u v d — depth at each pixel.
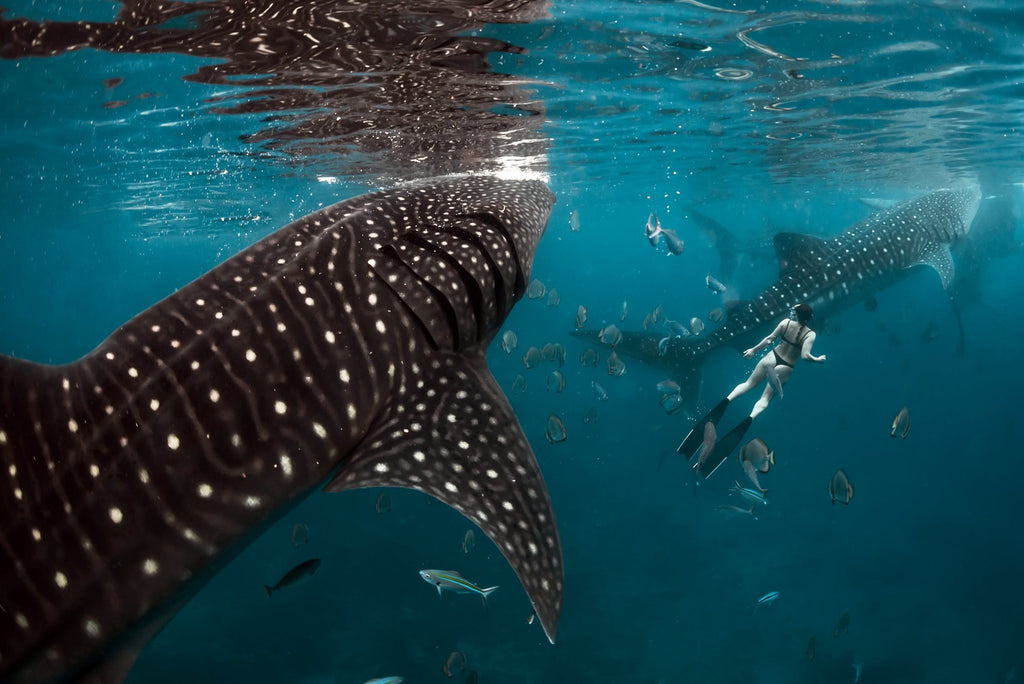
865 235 13.73
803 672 17.80
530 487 2.90
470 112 12.43
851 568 22.95
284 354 2.84
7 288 79.31
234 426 2.67
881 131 16.33
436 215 3.59
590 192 29.36
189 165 16.80
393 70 9.34
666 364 14.09
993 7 8.23
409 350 3.12
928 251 14.18
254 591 20.11
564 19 8.12
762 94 12.54
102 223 29.81
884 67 10.78
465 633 18.12
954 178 25.39
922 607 21.09
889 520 26.78
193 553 2.54
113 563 2.43
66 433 2.47
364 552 21.84
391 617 18.72
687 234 61.00
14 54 8.22
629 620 19.41
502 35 8.34
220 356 2.75
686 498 26.62
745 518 25.19
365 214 3.42
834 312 13.77
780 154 19.91
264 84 9.80
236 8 6.76
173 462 2.56
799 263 13.52
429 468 2.84
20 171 17.41
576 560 22.56
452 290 3.36
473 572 20.42
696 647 18.47
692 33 8.91
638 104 13.12
